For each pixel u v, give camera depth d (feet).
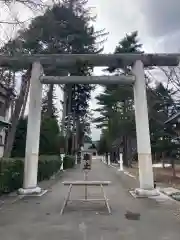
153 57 36.99
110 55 37.04
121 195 35.22
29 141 36.73
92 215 23.36
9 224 20.25
